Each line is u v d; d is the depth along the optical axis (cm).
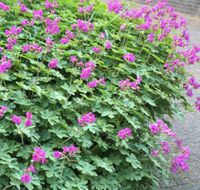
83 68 128
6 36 133
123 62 142
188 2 563
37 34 142
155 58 152
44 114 110
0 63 117
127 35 151
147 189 130
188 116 221
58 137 111
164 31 161
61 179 103
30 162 104
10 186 101
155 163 122
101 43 144
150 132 125
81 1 174
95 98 121
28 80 120
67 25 153
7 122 107
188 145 190
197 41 387
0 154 100
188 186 157
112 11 174
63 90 123
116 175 116
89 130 112
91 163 113
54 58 129
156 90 140
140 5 532
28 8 166
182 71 153
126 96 128
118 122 121
